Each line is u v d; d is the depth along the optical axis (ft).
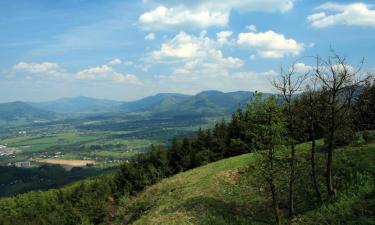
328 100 126.82
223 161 234.17
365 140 169.07
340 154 159.94
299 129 141.49
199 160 291.17
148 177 296.10
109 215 282.15
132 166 312.29
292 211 132.46
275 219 135.95
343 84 123.13
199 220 138.10
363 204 116.98
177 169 307.78
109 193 316.60
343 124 138.51
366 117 174.40
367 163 143.54
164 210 162.40
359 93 143.23
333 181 142.10
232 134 288.51
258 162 132.98
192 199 163.84
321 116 135.64
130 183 295.69
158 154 309.22
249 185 170.40
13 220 392.47
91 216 294.66
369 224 105.91
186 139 312.91
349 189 130.72
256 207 148.87
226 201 157.99
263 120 131.44
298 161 165.99
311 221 120.78
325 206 125.49
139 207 212.84
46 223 343.87
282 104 131.34
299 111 135.44
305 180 151.74
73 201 361.10
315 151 173.37
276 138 129.18
